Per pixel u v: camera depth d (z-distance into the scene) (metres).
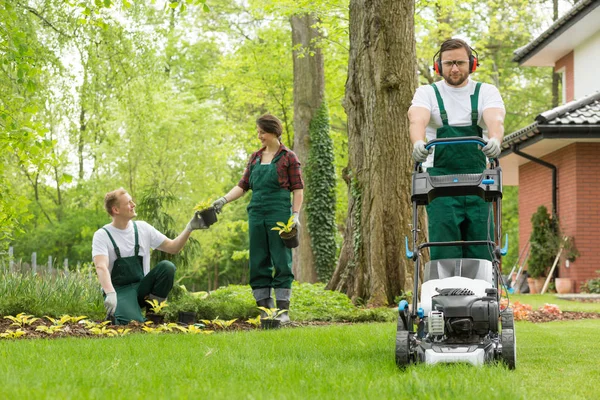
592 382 3.82
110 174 35.62
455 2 27.55
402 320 4.23
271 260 7.81
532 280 19.75
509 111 37.44
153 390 3.21
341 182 34.16
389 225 11.15
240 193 7.78
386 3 11.27
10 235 10.94
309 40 25.05
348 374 3.83
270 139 7.64
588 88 22.14
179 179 36.00
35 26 11.09
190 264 9.31
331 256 23.89
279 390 3.26
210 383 3.41
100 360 4.25
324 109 24.62
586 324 8.51
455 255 4.73
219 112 37.81
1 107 9.59
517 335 6.54
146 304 7.47
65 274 8.79
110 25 12.03
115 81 12.78
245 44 29.80
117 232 7.19
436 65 4.92
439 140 4.43
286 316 7.70
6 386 3.16
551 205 20.06
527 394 3.29
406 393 3.19
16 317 6.69
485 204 4.78
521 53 24.52
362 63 11.47
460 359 3.98
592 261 18.33
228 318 7.75
